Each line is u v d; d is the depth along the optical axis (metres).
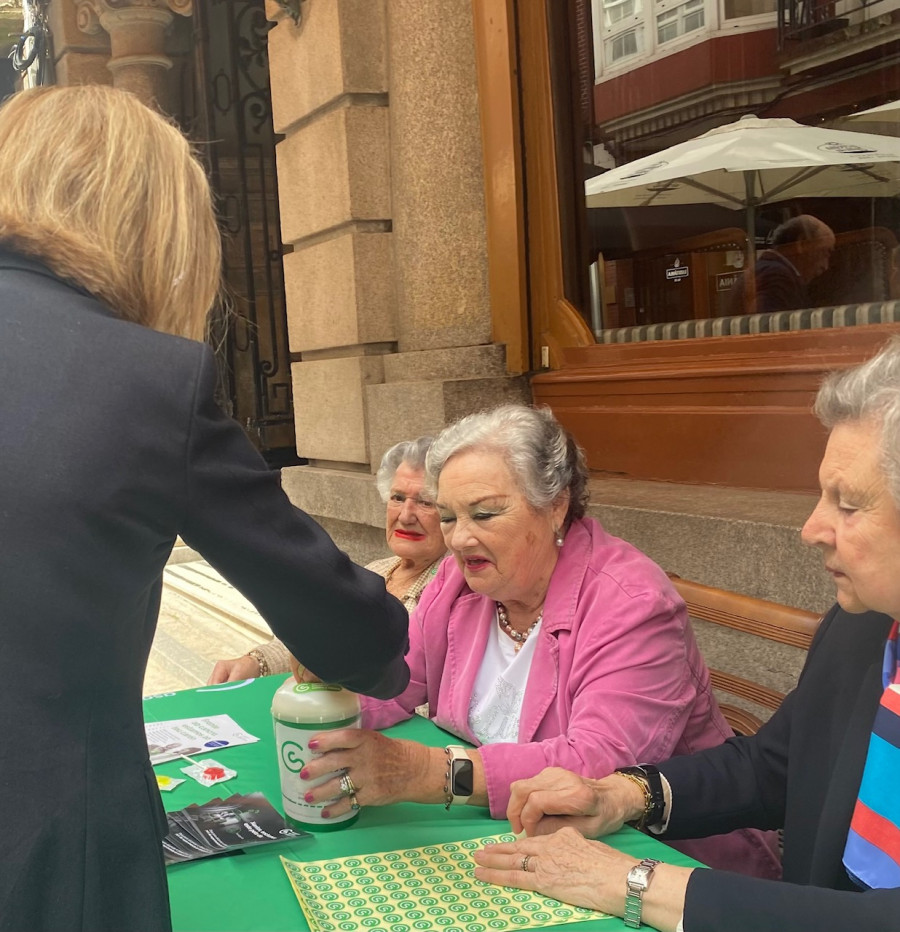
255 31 8.52
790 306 3.63
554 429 1.91
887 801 1.31
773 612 1.96
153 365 1.05
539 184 4.49
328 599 1.18
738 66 3.71
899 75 3.25
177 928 1.23
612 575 1.85
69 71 8.78
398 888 1.33
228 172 8.41
